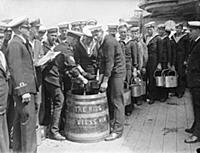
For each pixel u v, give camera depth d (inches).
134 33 239.0
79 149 161.5
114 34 195.0
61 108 177.9
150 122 211.8
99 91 181.0
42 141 175.2
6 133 142.7
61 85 179.5
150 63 269.4
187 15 329.4
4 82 138.5
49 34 185.9
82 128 169.9
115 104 177.3
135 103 264.1
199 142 167.6
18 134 145.0
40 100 168.4
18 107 138.7
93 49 177.6
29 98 136.4
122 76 176.4
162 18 331.3
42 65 165.9
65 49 174.4
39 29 186.1
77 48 179.8
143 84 247.9
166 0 320.8
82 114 169.2
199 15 321.7
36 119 158.7
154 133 186.5
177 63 291.4
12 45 132.7
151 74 270.5
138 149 159.8
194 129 168.9
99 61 176.7
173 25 295.3
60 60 173.6
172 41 277.9
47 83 174.2
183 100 284.8
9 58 132.6
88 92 182.1
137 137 179.3
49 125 186.2
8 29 156.4
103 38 174.4
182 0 315.6
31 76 137.9
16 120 144.2
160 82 266.1
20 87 133.1
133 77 234.5
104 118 174.6
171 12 329.1
